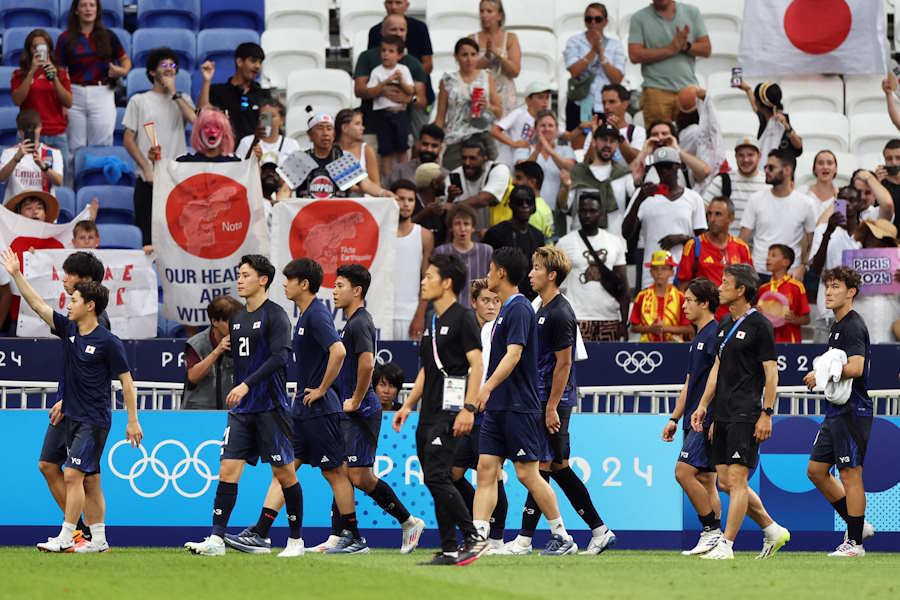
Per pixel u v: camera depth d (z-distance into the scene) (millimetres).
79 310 30953
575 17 66625
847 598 21578
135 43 61688
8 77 59594
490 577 24875
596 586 23203
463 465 34031
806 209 50719
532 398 29453
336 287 32875
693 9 57375
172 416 38094
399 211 46156
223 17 64250
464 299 45406
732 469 31422
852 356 34688
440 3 66125
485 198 49781
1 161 52094
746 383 31234
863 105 63531
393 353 41688
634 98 61406
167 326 49844
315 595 21531
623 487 38531
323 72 61844
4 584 22781
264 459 30812
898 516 39094
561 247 47500
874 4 61000
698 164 52531
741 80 56812
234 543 32969
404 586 22953
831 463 35875
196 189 43531
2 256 31094
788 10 61656
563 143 55656
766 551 33562
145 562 28422
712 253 46688
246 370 30812
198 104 53000
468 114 54062
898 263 44844
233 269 43500
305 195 46531
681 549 38312
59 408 31438
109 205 54156
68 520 31359
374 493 34719
